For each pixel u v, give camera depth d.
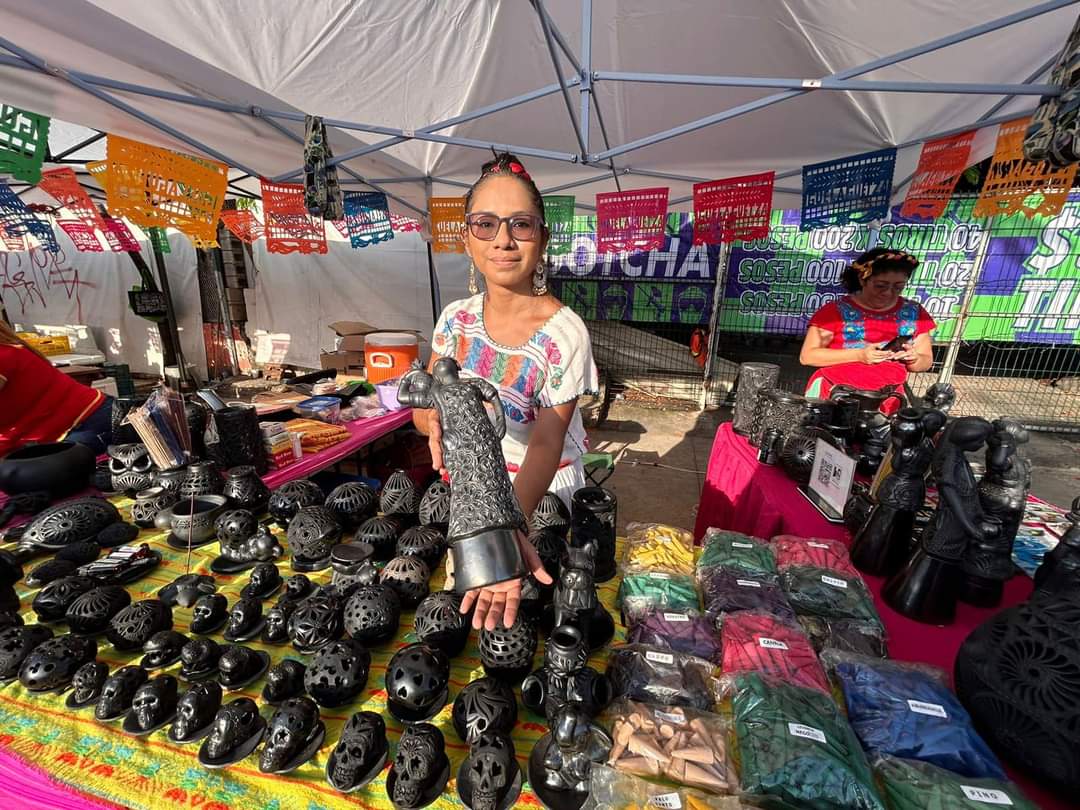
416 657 0.87
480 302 1.35
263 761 0.75
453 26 2.06
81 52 1.61
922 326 2.40
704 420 5.69
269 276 6.61
